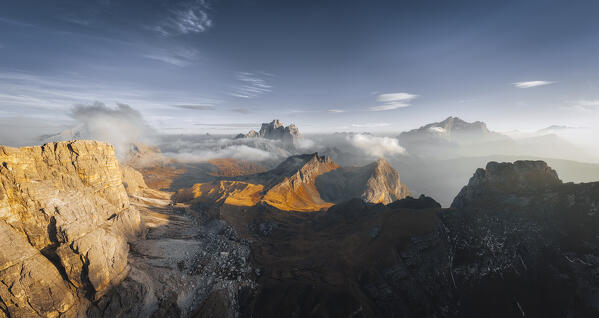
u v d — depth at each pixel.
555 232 88.56
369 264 84.81
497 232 94.62
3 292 48.88
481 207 106.94
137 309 66.38
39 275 54.59
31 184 62.59
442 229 98.69
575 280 75.62
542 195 101.75
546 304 75.00
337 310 67.25
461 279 84.38
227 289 82.06
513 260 86.50
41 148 78.12
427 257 87.81
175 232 117.50
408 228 99.00
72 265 59.91
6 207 56.62
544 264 82.94
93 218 76.62
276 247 118.25
